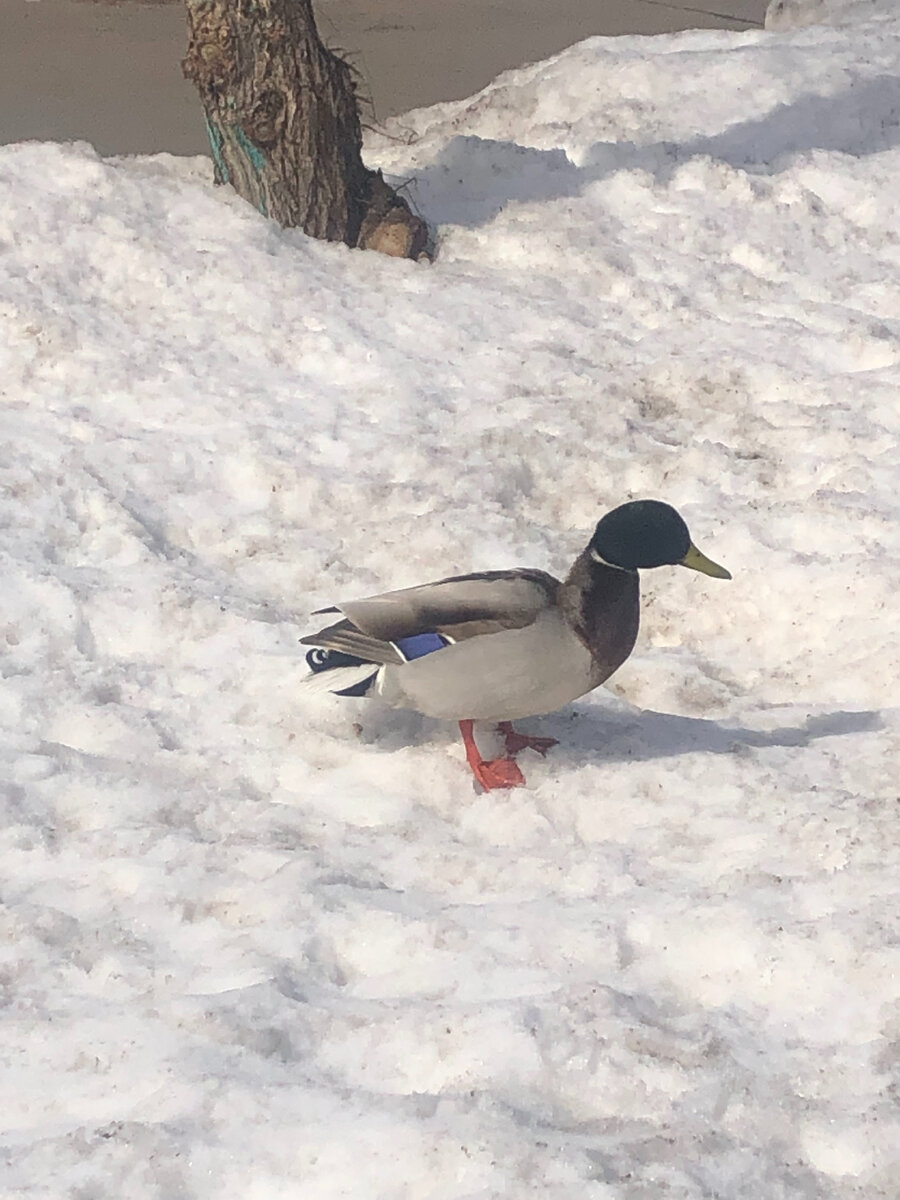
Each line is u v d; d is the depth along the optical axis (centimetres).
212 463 296
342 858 208
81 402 314
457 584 214
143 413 311
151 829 210
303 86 361
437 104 547
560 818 218
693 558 215
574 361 335
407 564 271
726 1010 183
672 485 297
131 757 227
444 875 206
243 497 291
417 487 291
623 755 231
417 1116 167
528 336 344
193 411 312
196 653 250
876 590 261
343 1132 165
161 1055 175
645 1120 168
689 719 242
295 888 199
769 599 266
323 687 217
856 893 196
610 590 214
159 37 680
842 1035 179
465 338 340
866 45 516
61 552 270
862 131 462
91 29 694
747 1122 168
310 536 280
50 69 626
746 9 734
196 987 187
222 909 198
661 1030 177
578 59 512
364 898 199
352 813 219
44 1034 180
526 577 217
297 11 358
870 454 304
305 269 357
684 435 313
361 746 231
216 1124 167
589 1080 172
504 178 423
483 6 743
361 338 336
